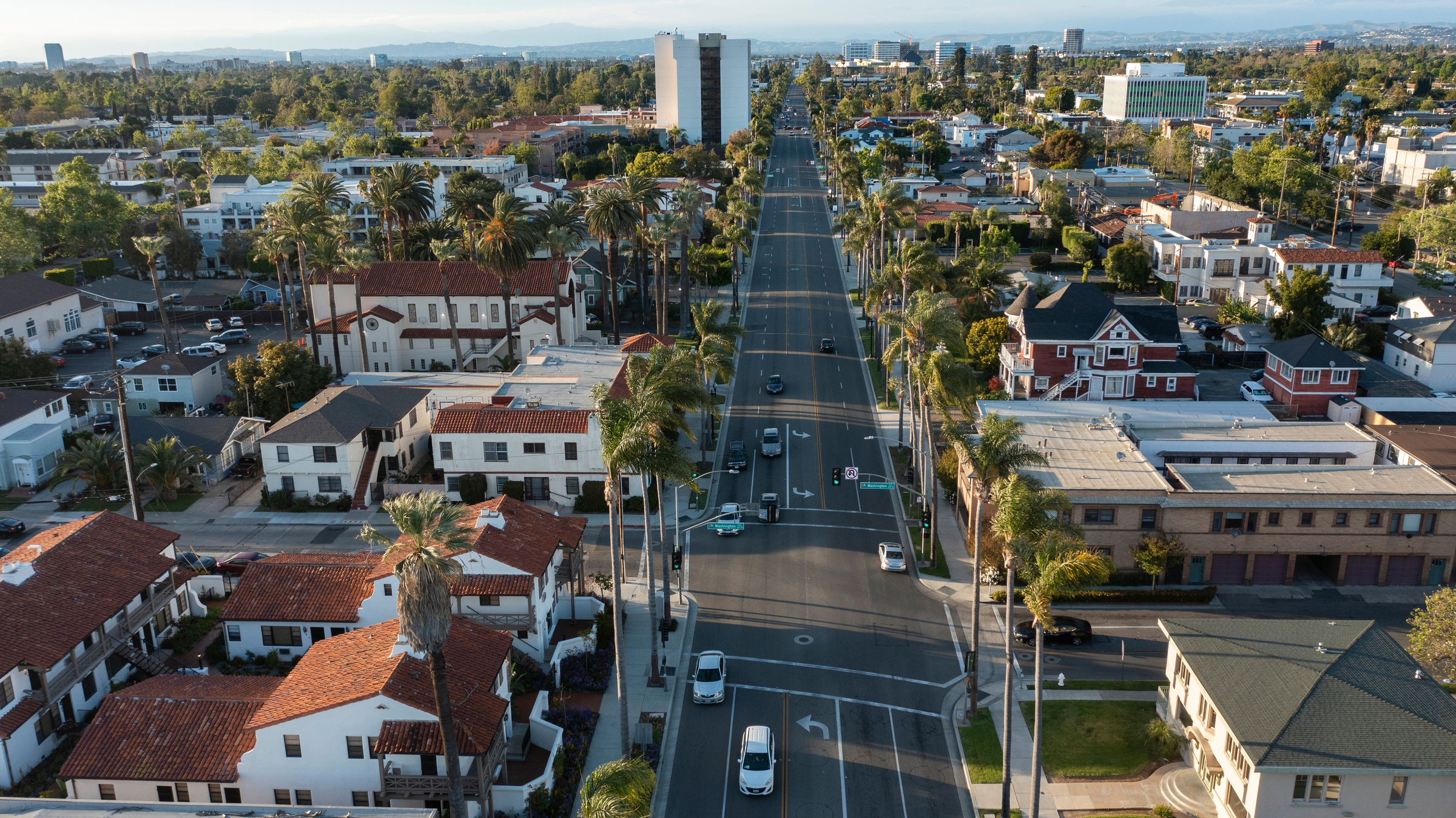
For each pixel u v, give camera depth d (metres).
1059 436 75.56
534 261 117.56
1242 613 60.50
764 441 88.38
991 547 63.84
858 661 56.00
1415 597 62.38
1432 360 100.88
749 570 67.19
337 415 79.50
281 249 105.12
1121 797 44.16
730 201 179.12
